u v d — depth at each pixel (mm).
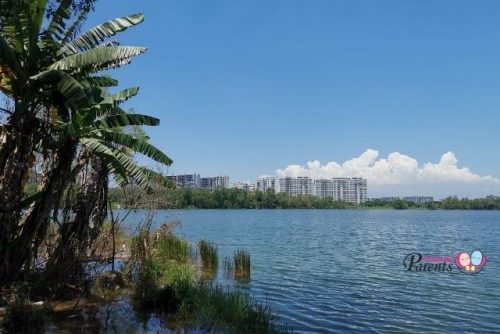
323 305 14859
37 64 11562
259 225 71562
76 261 12930
